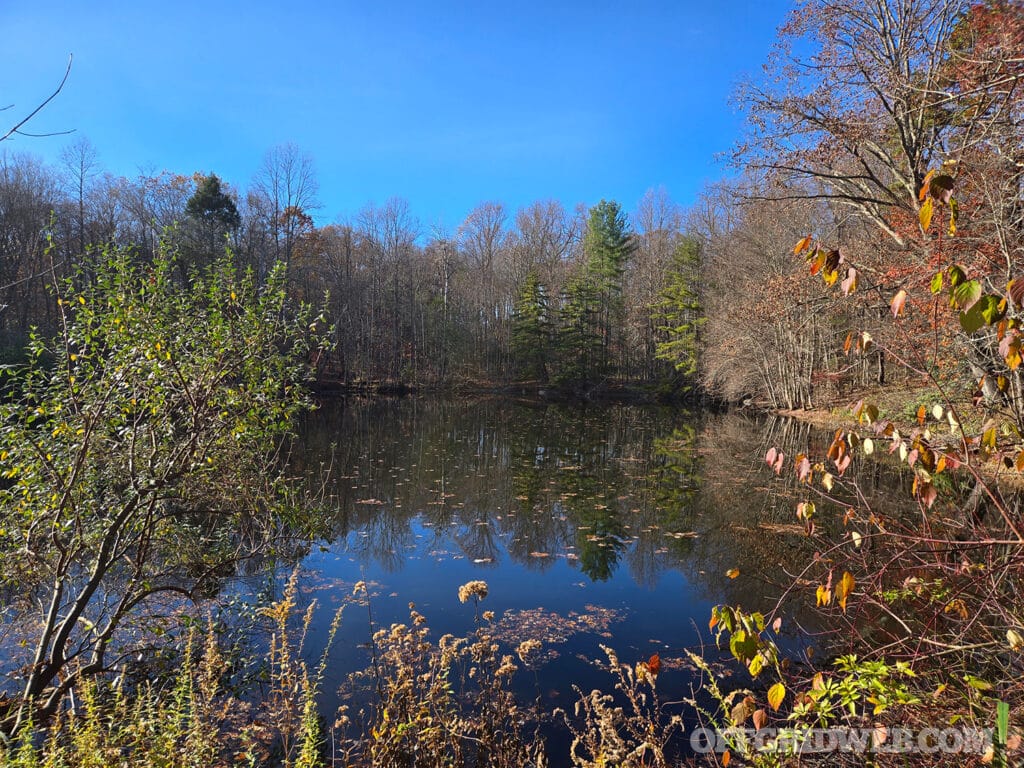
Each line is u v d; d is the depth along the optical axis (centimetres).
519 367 4338
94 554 427
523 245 5016
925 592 269
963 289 163
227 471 441
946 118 814
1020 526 208
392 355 4112
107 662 429
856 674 224
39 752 262
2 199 2355
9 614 446
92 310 386
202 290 433
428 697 333
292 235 3438
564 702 412
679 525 931
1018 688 214
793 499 1076
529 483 1264
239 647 473
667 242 4169
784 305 1405
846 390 1872
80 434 371
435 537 869
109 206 2908
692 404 3531
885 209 1109
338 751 343
